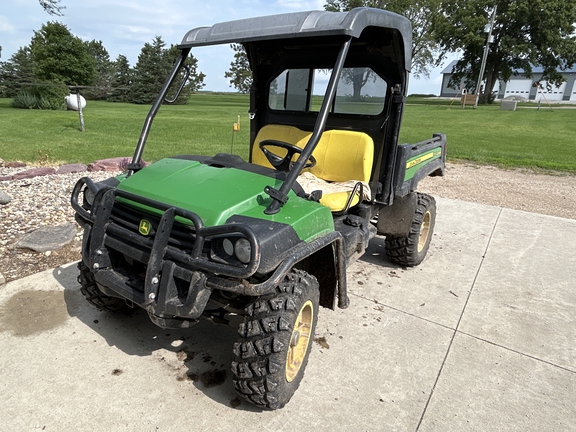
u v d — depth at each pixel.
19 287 3.50
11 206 5.28
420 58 43.78
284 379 2.26
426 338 3.16
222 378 2.62
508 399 2.58
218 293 2.43
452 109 32.72
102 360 2.71
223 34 2.79
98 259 2.46
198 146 11.22
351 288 3.90
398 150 3.48
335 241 2.49
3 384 2.46
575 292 4.00
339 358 2.88
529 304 3.75
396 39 3.02
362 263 4.49
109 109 24.38
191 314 2.06
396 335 3.18
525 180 9.16
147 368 2.66
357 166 3.42
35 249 4.12
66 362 2.67
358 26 2.39
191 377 2.61
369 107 3.48
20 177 6.66
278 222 2.21
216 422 2.28
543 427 2.38
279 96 3.94
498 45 41.31
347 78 3.54
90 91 33.06
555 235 5.52
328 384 2.62
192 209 2.26
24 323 3.04
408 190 3.70
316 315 2.57
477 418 2.42
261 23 2.64
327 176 3.58
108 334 2.97
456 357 2.96
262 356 2.18
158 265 2.17
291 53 3.73
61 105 22.20
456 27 41.12
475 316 3.51
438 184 8.59
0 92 29.27
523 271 4.42
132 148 10.42
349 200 3.06
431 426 2.34
